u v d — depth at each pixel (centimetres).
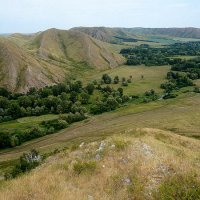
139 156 2150
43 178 1806
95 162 2011
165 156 2186
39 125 14900
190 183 1587
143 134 4109
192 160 2434
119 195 1599
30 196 1514
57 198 1478
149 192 1602
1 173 6675
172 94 19312
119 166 1992
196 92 19700
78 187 1706
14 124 15312
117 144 2355
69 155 2500
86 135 12362
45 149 10669
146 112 15700
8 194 1530
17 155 11144
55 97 18162
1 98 18375
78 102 17688
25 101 18200
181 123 11869
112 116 15738
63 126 14688
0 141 12669
